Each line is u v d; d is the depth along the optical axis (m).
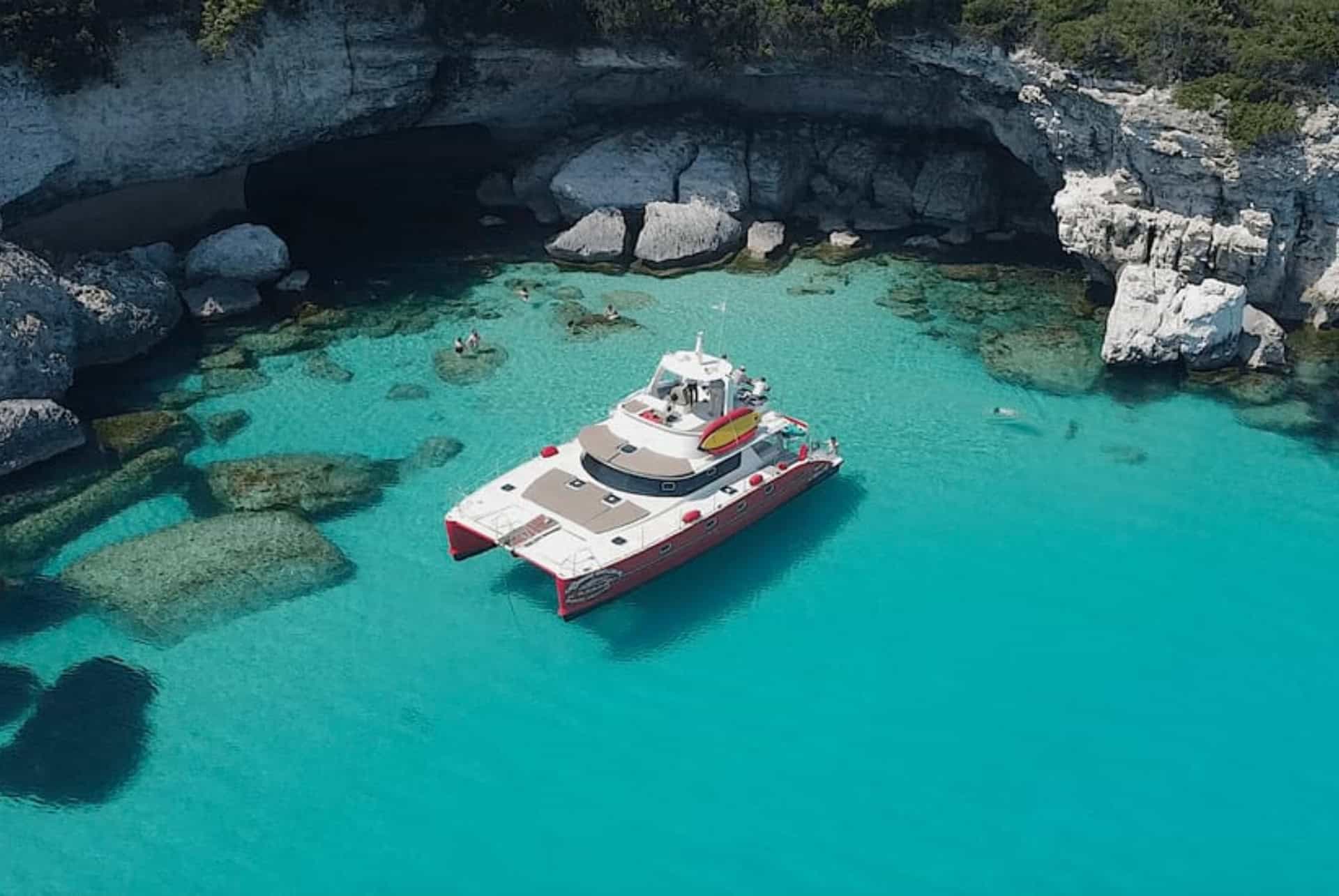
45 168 33.50
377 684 23.73
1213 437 30.88
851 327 35.44
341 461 29.59
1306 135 31.84
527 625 25.19
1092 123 34.78
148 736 22.56
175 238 39.03
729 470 27.11
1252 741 22.95
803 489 28.41
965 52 36.56
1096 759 22.53
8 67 32.22
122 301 33.47
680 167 41.12
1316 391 32.38
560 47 39.41
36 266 31.58
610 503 25.97
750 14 38.16
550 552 24.55
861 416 31.59
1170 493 29.05
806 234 40.91
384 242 40.25
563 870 20.39
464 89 40.91
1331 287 33.53
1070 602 26.00
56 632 24.62
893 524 28.12
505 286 37.69
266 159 39.38
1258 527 28.05
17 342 30.12
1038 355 34.06
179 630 24.77
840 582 26.47
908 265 39.00
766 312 36.16
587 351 34.19
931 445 30.61
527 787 21.78
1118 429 31.20
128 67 34.28
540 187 42.19
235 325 35.28
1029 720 23.30
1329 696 23.88
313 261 38.81
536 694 23.59
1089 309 36.28
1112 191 34.94
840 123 43.66
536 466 27.14
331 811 21.30
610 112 44.25
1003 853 20.80
